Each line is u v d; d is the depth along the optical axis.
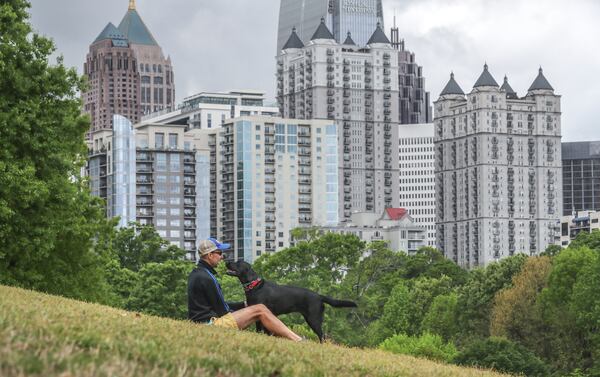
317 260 187.38
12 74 69.00
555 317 136.88
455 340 171.00
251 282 38.34
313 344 33.97
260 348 26.62
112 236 84.19
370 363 29.28
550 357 137.38
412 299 194.25
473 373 34.97
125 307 148.88
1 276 68.06
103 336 22.27
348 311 183.88
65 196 70.31
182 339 25.39
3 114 67.38
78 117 74.00
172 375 19.59
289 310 38.66
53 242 70.19
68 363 18.31
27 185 66.56
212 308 35.91
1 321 21.53
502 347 114.56
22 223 67.88
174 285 151.62
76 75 73.12
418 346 136.88
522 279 160.38
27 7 73.88
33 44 71.88
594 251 146.75
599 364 120.50
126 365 19.45
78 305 33.03
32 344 19.56
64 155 71.50
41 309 26.72
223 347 25.30
